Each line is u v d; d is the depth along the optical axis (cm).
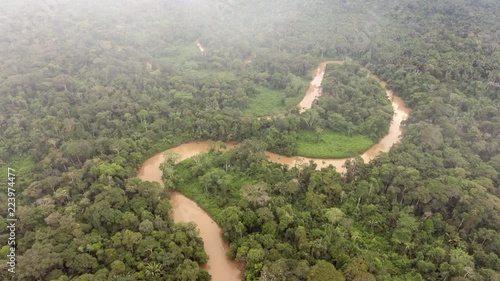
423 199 7856
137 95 11875
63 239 6912
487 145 9550
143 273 6500
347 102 11744
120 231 7406
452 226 7475
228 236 7669
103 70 12912
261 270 6581
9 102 11188
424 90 11931
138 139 10412
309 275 6138
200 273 6719
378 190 8481
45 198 7844
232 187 8875
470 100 11150
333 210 7781
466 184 8100
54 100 11225
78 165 9081
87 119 10531
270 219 7575
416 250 7200
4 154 9606
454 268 6544
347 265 6550
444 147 9575
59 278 6094
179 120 10881
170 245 7012
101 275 6228
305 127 11250
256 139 10450
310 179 8631
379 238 7606
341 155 10344
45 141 9681
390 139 11238
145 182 8431
